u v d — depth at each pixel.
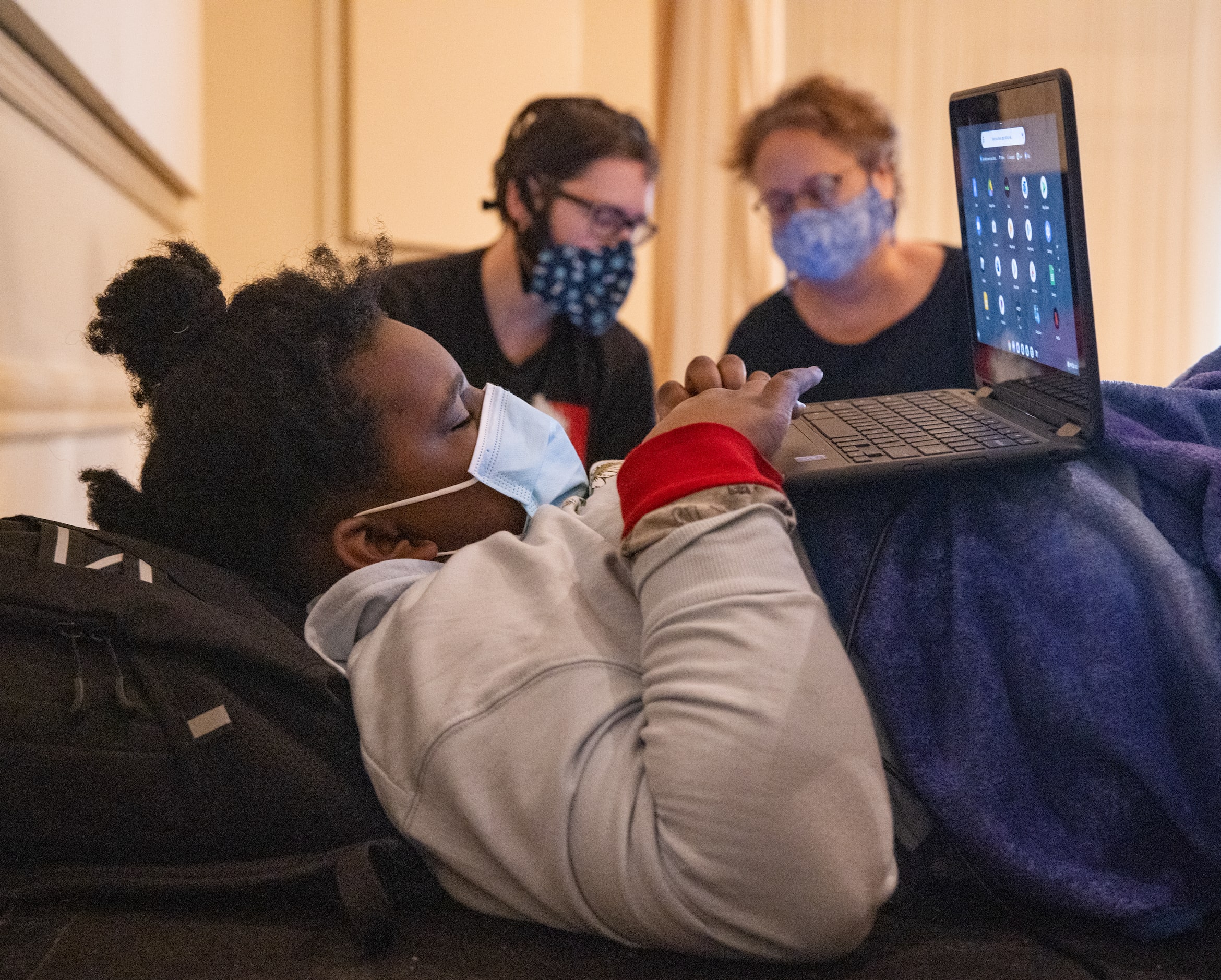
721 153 3.83
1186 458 0.81
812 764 0.64
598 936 0.72
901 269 2.19
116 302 0.89
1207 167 4.15
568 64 3.45
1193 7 4.11
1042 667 0.76
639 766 0.69
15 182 1.42
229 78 3.06
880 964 0.69
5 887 0.74
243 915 0.75
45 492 1.53
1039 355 0.91
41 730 0.73
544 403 2.03
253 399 0.84
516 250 1.97
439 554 0.90
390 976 0.66
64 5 1.52
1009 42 4.09
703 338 3.86
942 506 0.85
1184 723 0.76
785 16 4.03
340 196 3.15
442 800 0.71
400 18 3.15
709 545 0.70
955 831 0.74
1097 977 0.66
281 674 0.76
